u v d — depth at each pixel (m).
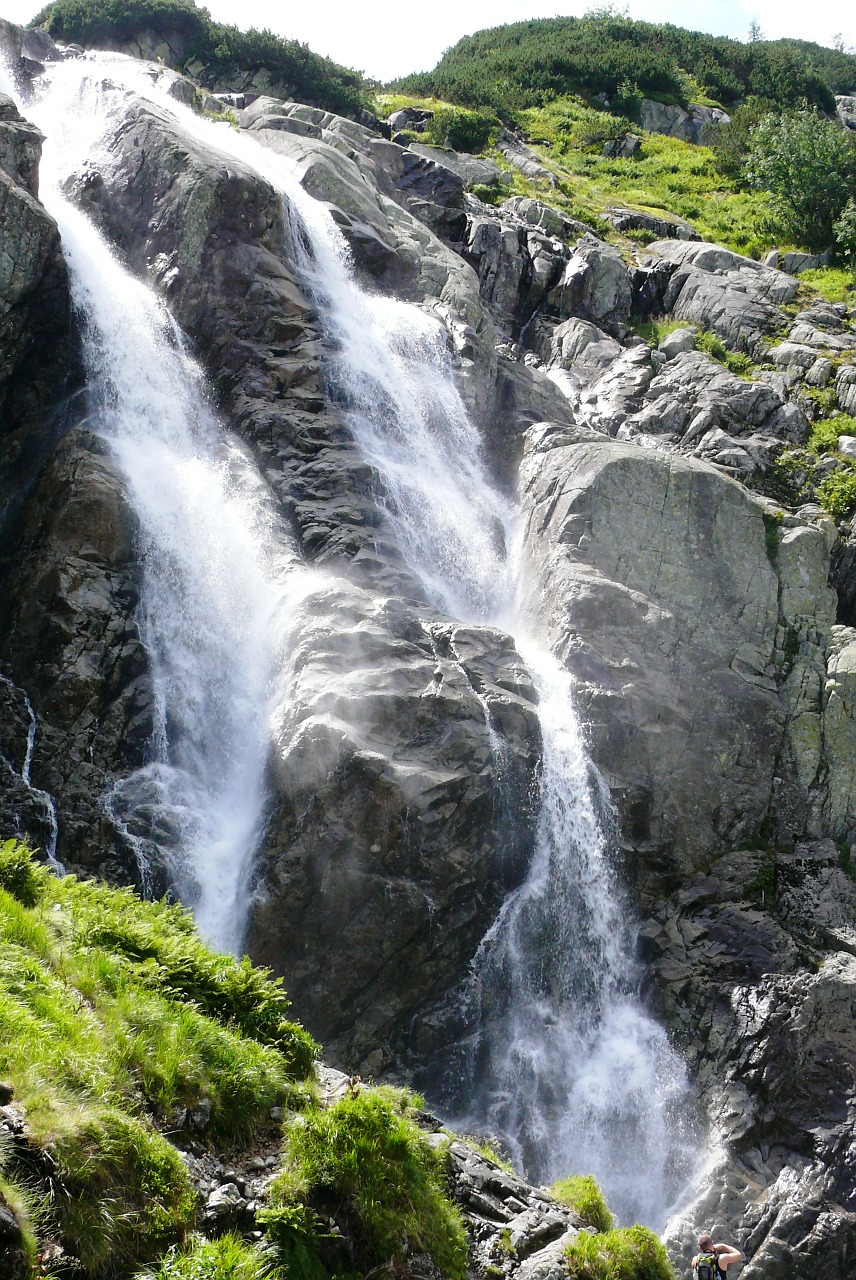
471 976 18.30
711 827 21.05
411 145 43.59
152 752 19.30
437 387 27.84
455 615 23.39
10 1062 8.42
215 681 20.20
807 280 39.75
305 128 36.00
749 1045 18.06
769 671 22.89
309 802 17.53
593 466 24.19
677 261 38.62
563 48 62.34
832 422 30.30
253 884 17.62
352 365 25.73
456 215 36.84
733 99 64.12
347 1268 8.79
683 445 29.42
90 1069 8.84
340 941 17.31
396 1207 9.27
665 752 20.94
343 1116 9.61
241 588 21.09
